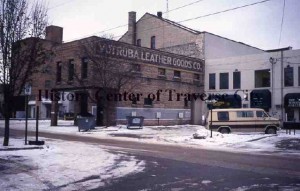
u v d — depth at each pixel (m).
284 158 13.90
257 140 21.17
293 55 36.81
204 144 19.64
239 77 40.66
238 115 25.73
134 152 15.21
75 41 33.78
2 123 39.34
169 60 38.84
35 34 15.48
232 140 20.92
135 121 30.59
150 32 48.19
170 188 8.38
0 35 14.84
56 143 18.08
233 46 48.41
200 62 42.84
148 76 36.25
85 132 26.59
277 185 8.70
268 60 38.59
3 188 8.02
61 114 54.38
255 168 11.27
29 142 16.12
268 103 38.00
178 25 47.34
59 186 8.45
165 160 12.91
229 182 9.07
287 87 37.03
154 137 23.36
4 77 15.03
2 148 14.26
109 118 32.09
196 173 10.34
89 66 32.09
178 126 36.53
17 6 15.15
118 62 32.66
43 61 15.91
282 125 36.38
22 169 10.44
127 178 9.55
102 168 11.02
